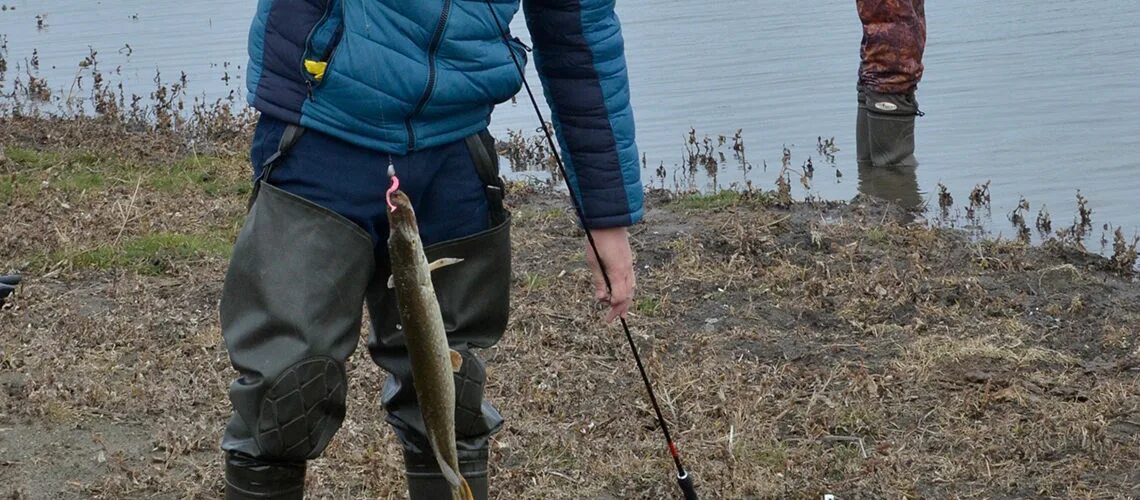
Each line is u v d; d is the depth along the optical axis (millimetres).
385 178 3285
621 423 5156
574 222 8070
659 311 6445
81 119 10742
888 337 6125
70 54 15023
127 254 7098
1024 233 8258
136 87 13086
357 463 4742
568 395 5414
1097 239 8227
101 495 4574
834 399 5395
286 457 3320
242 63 14344
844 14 16859
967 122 11602
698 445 4965
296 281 3213
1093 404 5270
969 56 14273
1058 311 6480
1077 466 4793
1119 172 9852
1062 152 10484
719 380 5516
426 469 3670
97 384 5367
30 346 5812
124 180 8789
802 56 14477
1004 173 10008
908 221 8523
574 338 6016
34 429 5023
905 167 10281
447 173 3379
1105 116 11492
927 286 6719
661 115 12195
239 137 10430
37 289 6523
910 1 9992
